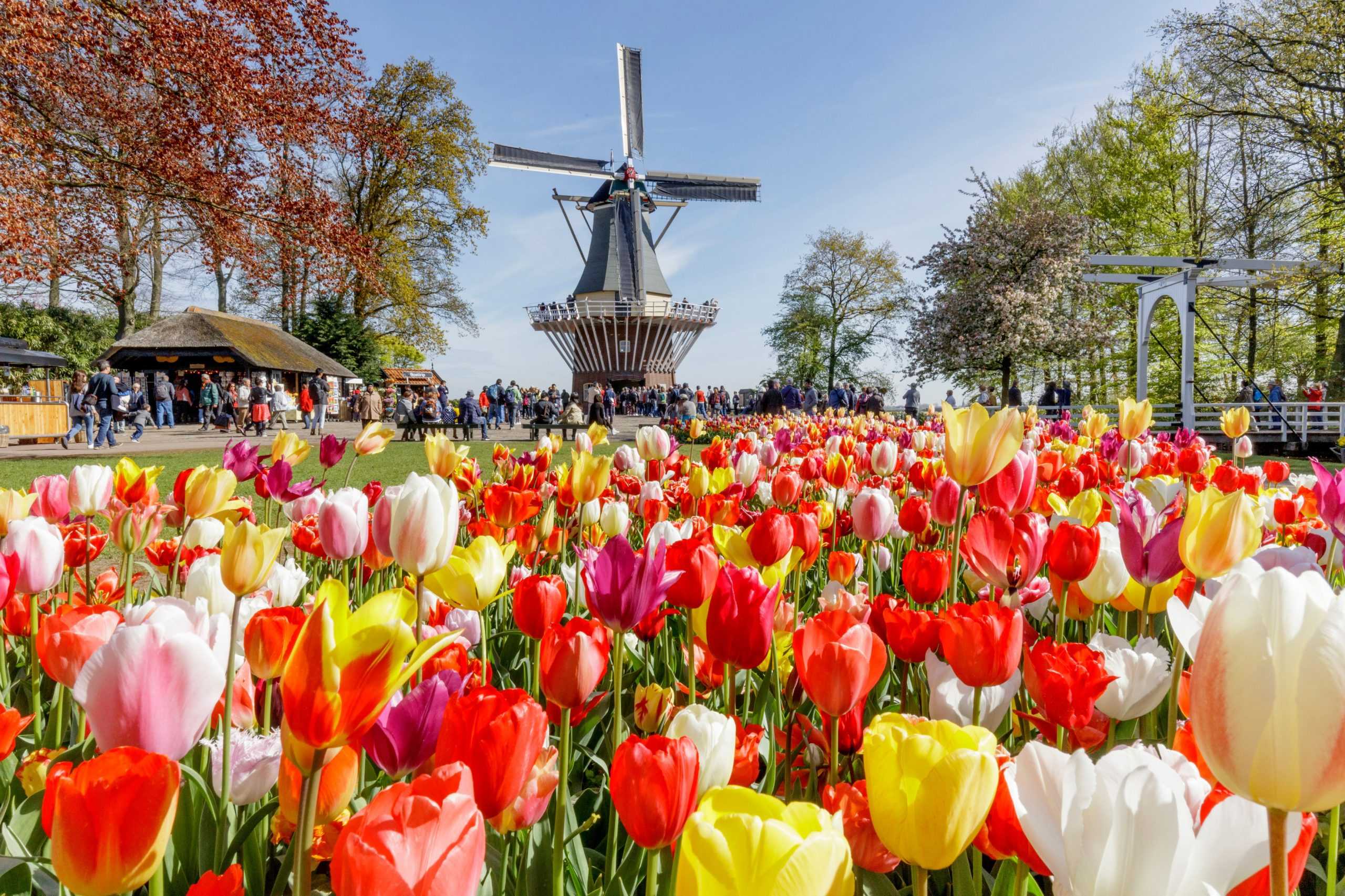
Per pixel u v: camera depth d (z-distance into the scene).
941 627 1.35
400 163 42.25
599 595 1.49
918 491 4.62
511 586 3.15
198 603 1.56
